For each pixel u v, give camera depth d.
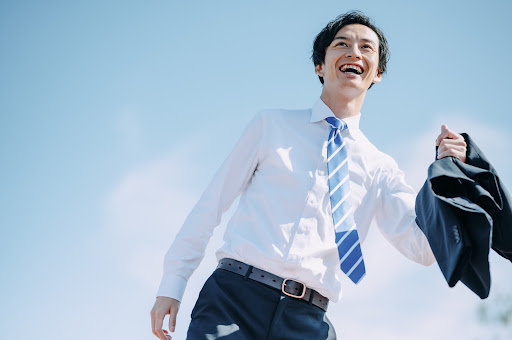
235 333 2.36
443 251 2.35
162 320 2.49
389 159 2.78
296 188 2.57
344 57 2.79
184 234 2.59
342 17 2.90
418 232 2.61
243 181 2.67
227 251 2.51
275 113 2.72
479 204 2.37
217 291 2.43
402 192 2.72
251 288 2.42
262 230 2.50
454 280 2.30
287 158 2.62
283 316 2.40
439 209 2.38
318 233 2.52
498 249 2.43
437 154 2.51
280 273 2.43
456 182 2.43
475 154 2.46
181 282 2.55
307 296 2.45
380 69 2.99
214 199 2.62
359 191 2.65
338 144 2.67
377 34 2.94
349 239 2.51
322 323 2.47
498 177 2.41
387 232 2.70
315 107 2.76
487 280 2.26
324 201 2.57
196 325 2.40
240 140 2.68
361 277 2.46
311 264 2.46
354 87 2.77
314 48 2.99
